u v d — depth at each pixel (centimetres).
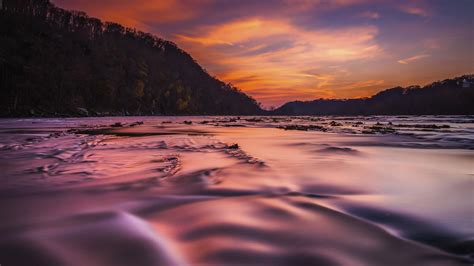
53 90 7862
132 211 472
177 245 350
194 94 15850
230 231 390
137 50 14938
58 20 12544
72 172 766
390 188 630
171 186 628
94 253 330
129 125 3603
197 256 322
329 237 372
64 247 345
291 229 397
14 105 6906
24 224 417
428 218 443
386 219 438
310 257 321
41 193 574
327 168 842
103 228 402
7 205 503
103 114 8706
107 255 326
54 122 4116
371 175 759
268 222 422
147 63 14225
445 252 333
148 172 763
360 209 484
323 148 1341
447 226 411
